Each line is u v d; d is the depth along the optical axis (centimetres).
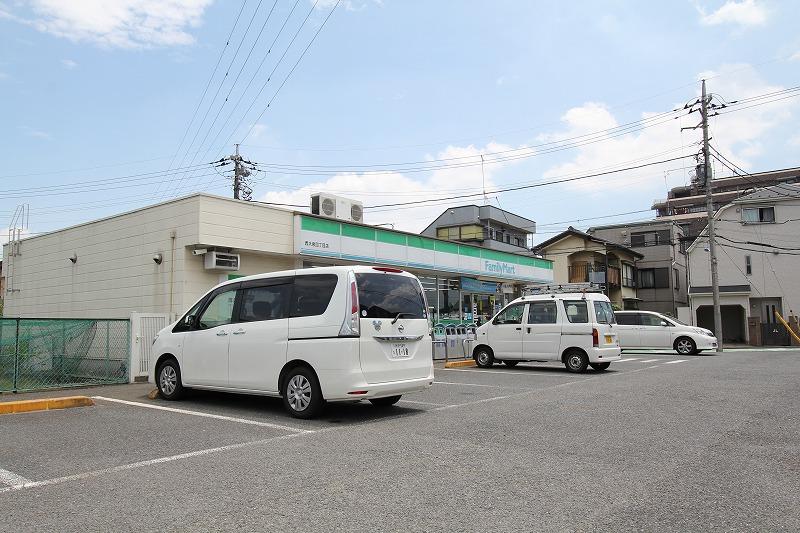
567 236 4172
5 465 536
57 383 1153
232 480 479
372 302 798
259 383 834
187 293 1355
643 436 650
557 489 455
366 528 373
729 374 1339
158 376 978
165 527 376
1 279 2627
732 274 3638
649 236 4591
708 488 459
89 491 454
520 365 1762
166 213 1411
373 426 722
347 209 1792
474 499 431
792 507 416
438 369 1580
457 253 2186
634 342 2314
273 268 1556
